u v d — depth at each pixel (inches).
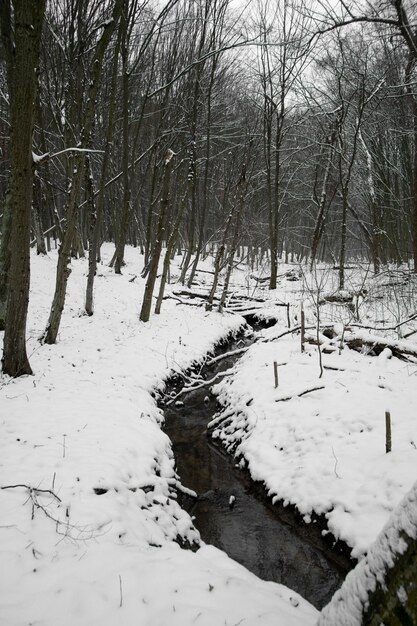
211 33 751.7
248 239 1354.6
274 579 184.9
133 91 949.2
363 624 69.7
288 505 226.1
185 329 551.8
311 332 463.8
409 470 207.8
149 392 357.1
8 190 391.5
